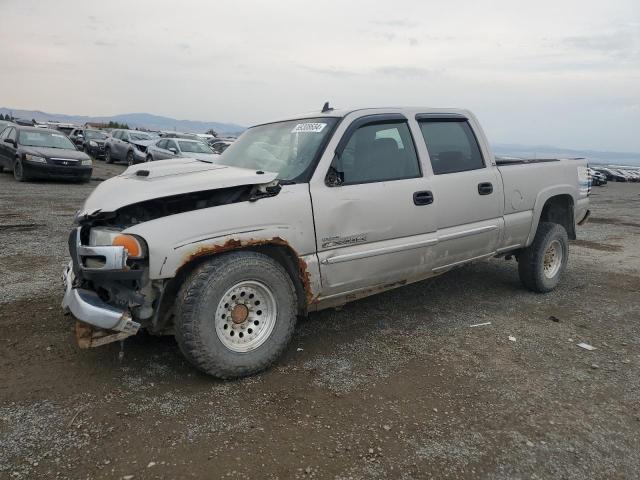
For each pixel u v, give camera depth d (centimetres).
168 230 308
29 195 1220
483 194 476
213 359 321
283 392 325
